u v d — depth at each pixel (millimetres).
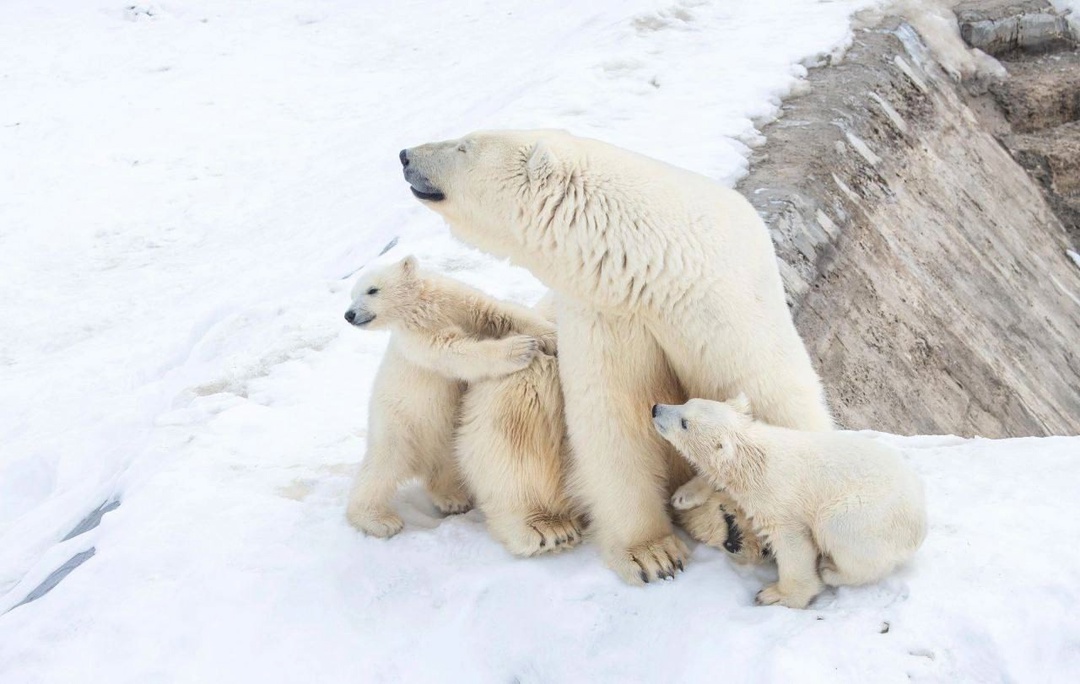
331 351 6289
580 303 3518
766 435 3186
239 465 4598
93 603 3621
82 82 17812
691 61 11477
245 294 9148
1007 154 12328
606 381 3473
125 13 21109
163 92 17297
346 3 21859
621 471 3471
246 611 3488
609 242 3348
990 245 10359
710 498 3410
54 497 6207
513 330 3895
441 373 3709
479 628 3352
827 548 3061
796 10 13281
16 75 18047
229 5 21812
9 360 9820
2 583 4891
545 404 3621
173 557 3811
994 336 9211
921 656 2834
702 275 3289
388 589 3592
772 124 9523
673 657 3070
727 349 3336
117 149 15281
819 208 7828
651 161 3627
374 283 3740
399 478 3896
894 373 7520
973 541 3287
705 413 3174
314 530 3918
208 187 13938
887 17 12867
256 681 3221
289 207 12398
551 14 18859
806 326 6742
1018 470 3809
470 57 17312
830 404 6633
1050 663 2832
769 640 2963
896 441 4520
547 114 10109
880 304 7832
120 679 3254
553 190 3422
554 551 3631
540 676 3209
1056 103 12680
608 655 3186
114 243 12555
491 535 3760
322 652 3324
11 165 14945
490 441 3598
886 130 10031
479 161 3596
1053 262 11352
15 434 7766
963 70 12852
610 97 10492
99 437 6730
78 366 8883
